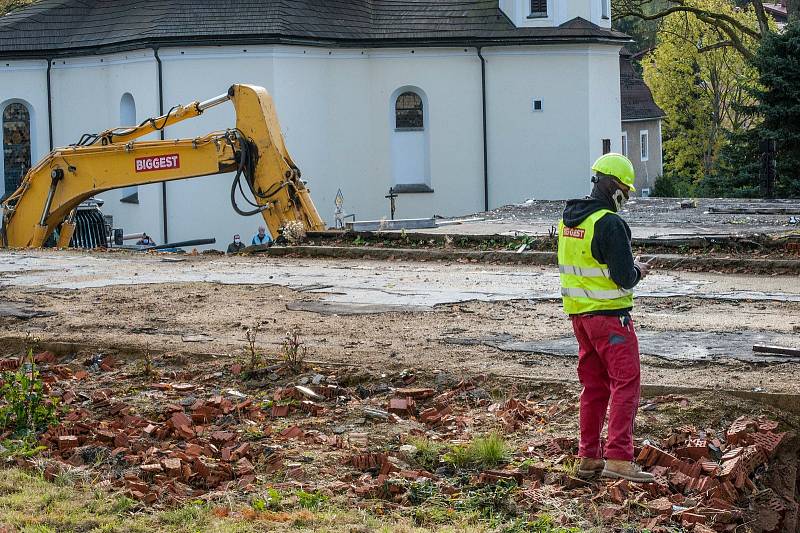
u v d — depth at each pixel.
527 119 59.94
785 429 12.71
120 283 24.97
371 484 11.17
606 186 11.37
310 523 10.02
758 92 64.50
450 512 10.43
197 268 27.92
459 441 12.43
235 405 14.23
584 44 59.69
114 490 11.08
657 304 20.81
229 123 55.66
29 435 13.02
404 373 15.13
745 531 10.59
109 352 17.34
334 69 58.59
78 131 60.56
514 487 11.07
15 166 61.22
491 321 19.03
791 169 63.47
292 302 21.62
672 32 90.75
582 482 11.29
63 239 40.34
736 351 15.98
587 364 11.54
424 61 59.75
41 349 17.75
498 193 60.44
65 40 60.41
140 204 57.69
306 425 13.34
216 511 10.35
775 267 25.28
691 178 100.25
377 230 33.41
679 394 13.55
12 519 10.09
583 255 11.29
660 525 10.30
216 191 56.03
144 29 56.25
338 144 59.00
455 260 28.89
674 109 98.06
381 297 22.03
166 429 13.11
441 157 60.34
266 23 55.84
